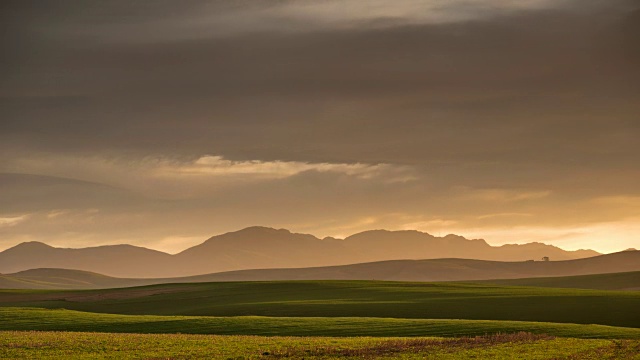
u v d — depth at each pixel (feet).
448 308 328.08
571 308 313.53
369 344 194.70
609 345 192.44
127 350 185.47
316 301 372.99
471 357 171.42
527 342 197.77
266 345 193.06
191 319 272.72
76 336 216.95
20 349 187.21
